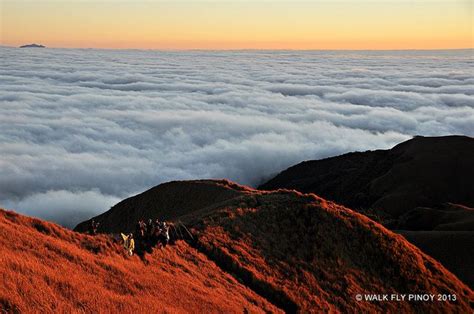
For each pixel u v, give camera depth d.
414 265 33.94
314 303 27.78
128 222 61.72
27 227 25.00
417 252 36.34
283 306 27.14
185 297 22.70
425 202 74.44
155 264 25.81
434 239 45.41
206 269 27.77
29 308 16.61
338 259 32.75
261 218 36.09
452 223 53.62
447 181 80.25
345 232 35.59
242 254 30.70
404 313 29.44
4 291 16.89
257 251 31.67
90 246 25.12
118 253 25.42
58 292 18.42
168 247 28.62
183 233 31.62
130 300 20.06
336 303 28.53
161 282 23.28
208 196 56.66
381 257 33.97
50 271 19.69
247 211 37.00
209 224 34.12
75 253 22.81
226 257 29.91
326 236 34.62
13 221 25.31
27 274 18.64
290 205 38.31
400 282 32.19
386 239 35.91
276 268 30.39
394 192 79.50
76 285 19.39
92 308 18.28
